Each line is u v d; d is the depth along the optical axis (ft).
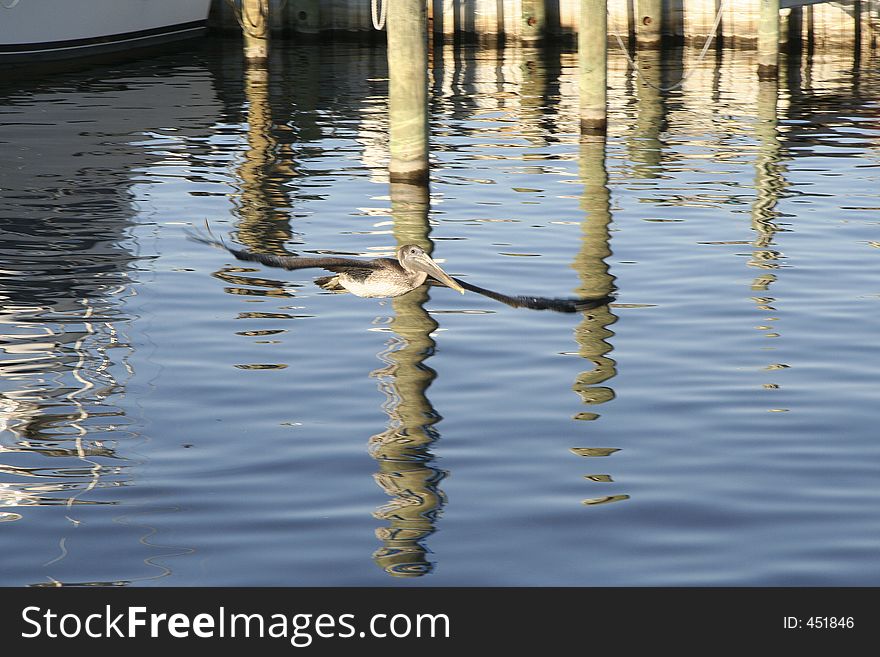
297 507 36.01
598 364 47.85
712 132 99.60
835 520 34.83
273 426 41.96
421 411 43.27
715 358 48.34
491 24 151.84
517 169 85.25
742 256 63.16
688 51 147.84
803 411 42.88
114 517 35.40
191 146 93.04
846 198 76.07
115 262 61.93
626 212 72.74
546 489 36.99
